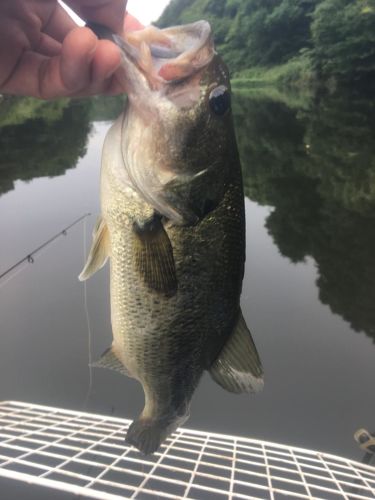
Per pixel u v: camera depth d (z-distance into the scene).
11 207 1.30
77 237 1.06
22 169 1.79
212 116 0.28
